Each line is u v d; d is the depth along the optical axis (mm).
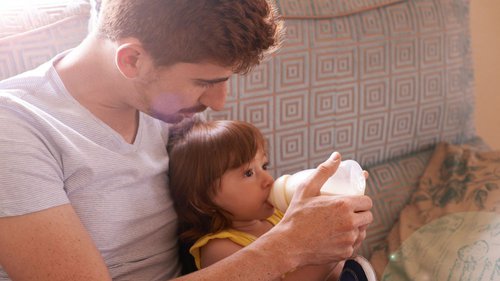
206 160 1028
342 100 1432
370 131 1508
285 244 818
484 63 2055
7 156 729
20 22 1054
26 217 724
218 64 772
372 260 1367
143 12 754
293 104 1348
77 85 872
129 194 916
